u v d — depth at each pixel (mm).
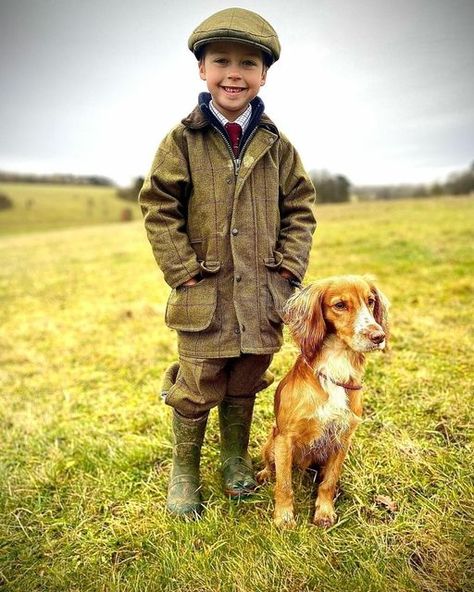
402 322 5543
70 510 2982
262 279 2475
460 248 9984
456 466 2883
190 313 2473
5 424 4234
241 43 2236
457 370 4109
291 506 2656
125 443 3592
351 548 2457
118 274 12195
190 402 2689
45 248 21312
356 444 3164
